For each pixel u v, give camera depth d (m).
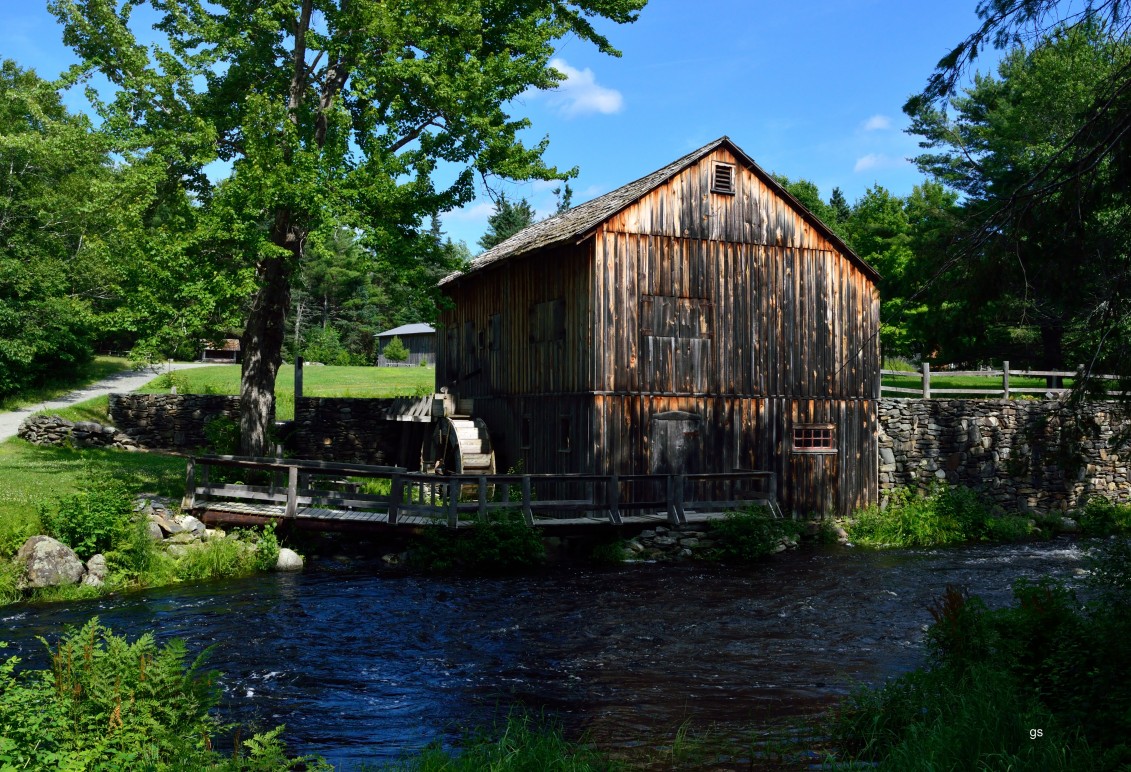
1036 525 23.39
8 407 32.22
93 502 15.16
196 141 19.34
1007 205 7.46
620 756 7.30
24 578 13.66
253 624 12.21
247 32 21.17
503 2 22.59
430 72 20.66
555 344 21.94
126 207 19.36
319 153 19.95
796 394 22.41
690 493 21.00
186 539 16.30
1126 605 7.70
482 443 23.56
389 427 30.23
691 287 21.23
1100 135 7.07
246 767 6.21
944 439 24.33
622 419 20.33
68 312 35.03
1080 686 6.66
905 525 21.81
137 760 5.88
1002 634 7.59
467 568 16.80
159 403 29.48
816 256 22.84
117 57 20.17
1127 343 7.20
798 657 10.75
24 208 35.59
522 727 7.54
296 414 29.73
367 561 17.27
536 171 21.80
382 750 7.61
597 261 20.22
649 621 12.72
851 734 7.44
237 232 18.66
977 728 6.25
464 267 23.64
